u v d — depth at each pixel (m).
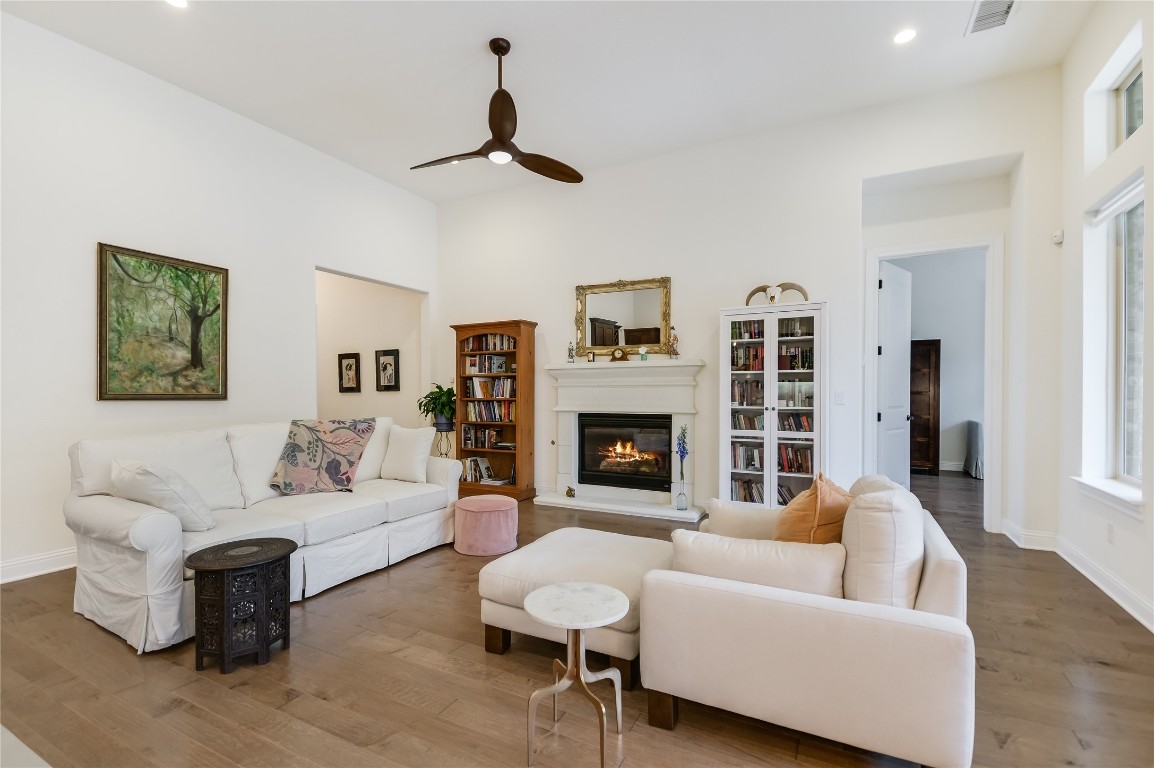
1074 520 3.56
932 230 4.54
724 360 4.59
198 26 3.35
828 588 1.72
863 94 4.15
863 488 2.38
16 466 3.28
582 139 4.88
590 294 5.57
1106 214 3.32
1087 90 3.39
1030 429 3.93
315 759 1.71
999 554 3.79
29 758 1.67
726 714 1.97
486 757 1.73
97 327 3.61
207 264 4.24
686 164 5.10
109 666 2.30
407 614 2.87
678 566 1.94
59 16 3.26
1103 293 3.45
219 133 4.33
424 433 4.25
